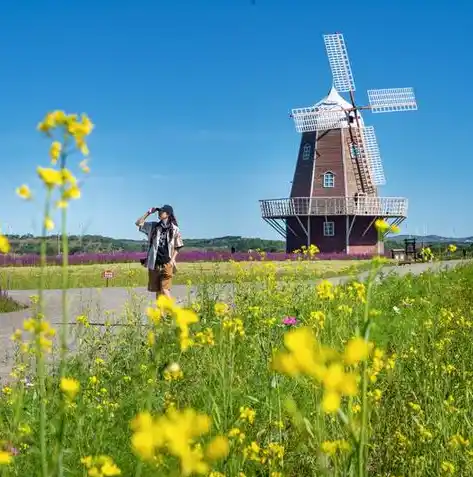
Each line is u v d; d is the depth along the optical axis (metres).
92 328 7.48
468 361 6.23
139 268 31.88
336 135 53.69
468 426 4.27
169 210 12.11
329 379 1.36
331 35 54.25
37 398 4.76
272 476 3.26
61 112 2.14
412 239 44.44
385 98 53.69
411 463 3.81
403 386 5.01
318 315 5.03
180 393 5.08
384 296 12.21
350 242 53.91
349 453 2.83
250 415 3.74
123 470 3.53
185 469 1.48
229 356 4.91
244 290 10.49
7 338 9.53
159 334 2.48
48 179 2.11
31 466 3.47
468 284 15.66
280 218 55.44
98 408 4.32
